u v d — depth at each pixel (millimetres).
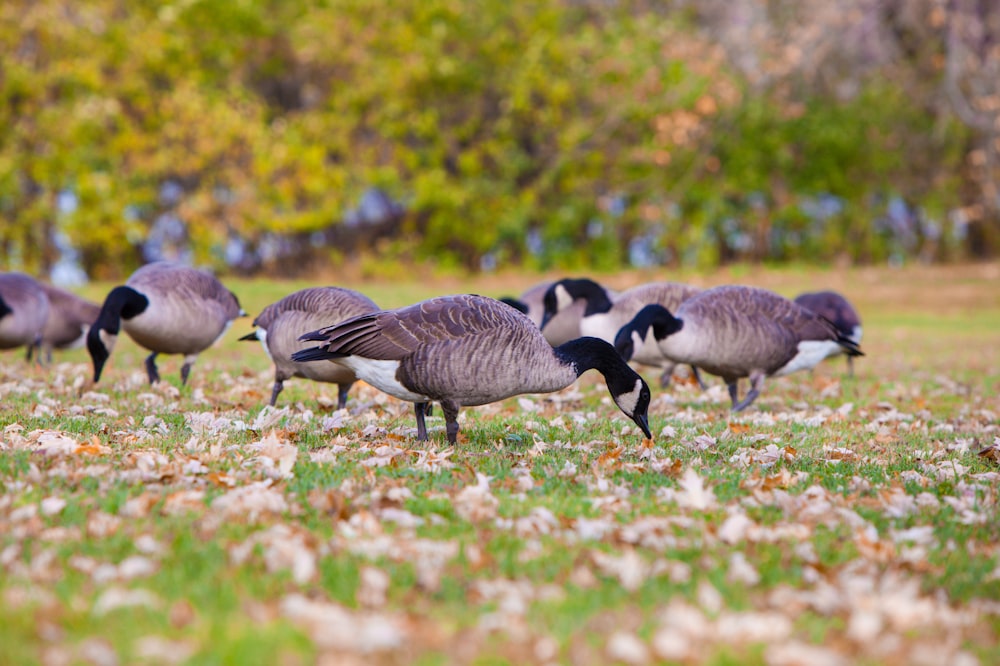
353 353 9203
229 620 5195
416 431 10648
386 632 5004
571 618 5391
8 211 37875
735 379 13766
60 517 6863
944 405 15242
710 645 5168
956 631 5527
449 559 6340
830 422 12828
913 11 39750
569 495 8047
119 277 40438
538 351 9367
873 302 34906
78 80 36844
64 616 5137
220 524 6762
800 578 6305
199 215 37656
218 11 38594
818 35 37750
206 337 14320
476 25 41469
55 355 19719
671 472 9086
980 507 8219
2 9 36000
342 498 7410
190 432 10227
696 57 39594
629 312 15711
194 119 37062
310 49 38469
